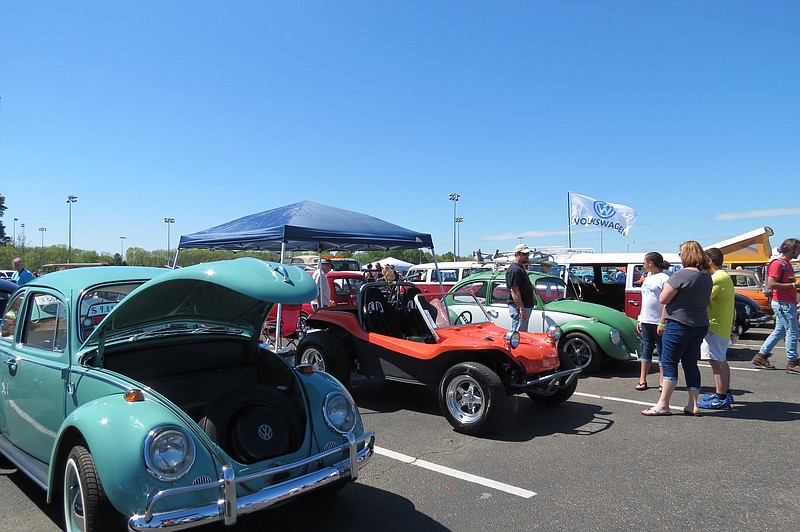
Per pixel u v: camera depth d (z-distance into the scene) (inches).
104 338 139.4
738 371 335.6
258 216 330.0
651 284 283.0
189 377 159.3
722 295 239.8
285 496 115.9
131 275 160.2
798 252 322.0
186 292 141.0
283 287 121.1
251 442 121.6
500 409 204.4
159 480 105.5
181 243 341.4
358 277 505.4
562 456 188.2
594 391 287.7
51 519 140.3
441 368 234.5
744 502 150.0
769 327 567.5
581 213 617.3
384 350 250.5
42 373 145.3
